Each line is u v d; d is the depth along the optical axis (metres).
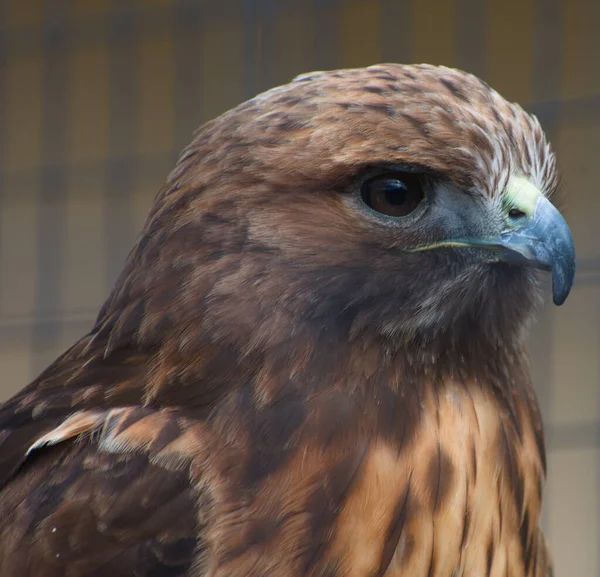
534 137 1.33
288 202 1.31
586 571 1.60
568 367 1.60
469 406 1.32
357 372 1.31
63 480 1.31
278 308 1.31
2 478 1.32
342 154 1.31
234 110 1.32
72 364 1.33
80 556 1.30
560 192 1.34
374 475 1.30
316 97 1.31
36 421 1.32
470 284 1.32
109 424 1.31
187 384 1.31
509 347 1.33
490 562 1.31
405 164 1.31
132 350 1.32
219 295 1.31
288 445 1.30
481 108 1.32
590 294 1.60
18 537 1.31
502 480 1.32
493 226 1.32
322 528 1.29
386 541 1.30
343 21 1.60
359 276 1.31
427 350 1.31
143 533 1.30
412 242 1.31
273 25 1.56
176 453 1.30
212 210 1.31
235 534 1.29
